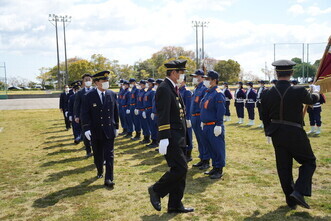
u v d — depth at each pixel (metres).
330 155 7.66
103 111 5.84
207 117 6.18
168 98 4.18
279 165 4.44
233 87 59.69
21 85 101.19
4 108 28.78
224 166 6.30
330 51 4.48
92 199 5.12
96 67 69.88
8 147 9.94
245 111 22.38
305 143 4.27
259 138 10.65
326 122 14.01
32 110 26.09
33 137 11.98
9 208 4.81
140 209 4.64
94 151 6.23
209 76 6.20
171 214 4.41
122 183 5.93
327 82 4.52
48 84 93.19
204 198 5.00
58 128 14.49
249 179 5.98
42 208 4.78
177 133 4.30
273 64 4.42
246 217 4.22
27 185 5.96
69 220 4.30
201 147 7.07
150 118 9.57
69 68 69.62
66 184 5.98
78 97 8.57
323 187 5.39
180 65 4.32
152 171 6.71
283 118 4.30
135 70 88.94
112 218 4.33
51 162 7.79
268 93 4.48
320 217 4.15
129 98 11.79
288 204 4.52
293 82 10.80
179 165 4.28
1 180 6.32
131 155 8.39
